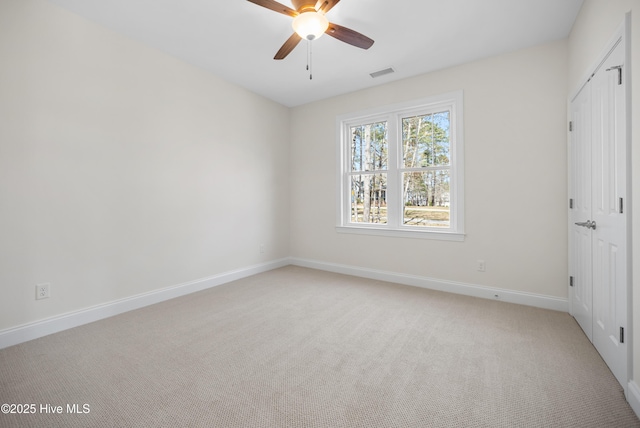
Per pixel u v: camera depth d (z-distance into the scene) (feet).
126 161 9.10
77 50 7.97
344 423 4.46
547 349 6.68
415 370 5.89
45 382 5.48
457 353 6.54
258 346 6.89
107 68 8.59
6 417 4.55
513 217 9.80
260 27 8.55
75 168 8.00
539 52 9.32
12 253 6.97
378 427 4.37
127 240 9.18
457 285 10.82
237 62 10.71
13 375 5.70
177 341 7.14
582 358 6.28
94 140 8.36
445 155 11.33
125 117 9.04
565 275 9.01
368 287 11.57
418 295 10.59
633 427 4.34
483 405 4.83
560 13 7.78
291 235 15.65
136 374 5.75
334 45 9.45
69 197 7.89
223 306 9.55
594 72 6.48
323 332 7.63
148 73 9.61
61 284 7.77
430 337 7.32
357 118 13.34
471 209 10.53
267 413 4.68
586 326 7.30
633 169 4.77
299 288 11.48
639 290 4.60
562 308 9.00
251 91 13.42
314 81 12.30
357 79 12.05
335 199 14.08
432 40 9.14
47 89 7.45
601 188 6.15
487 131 10.18
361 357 6.40
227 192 12.41
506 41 9.16
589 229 6.96
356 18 8.05
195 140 11.11
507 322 8.20
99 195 8.50
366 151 13.42
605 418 4.53
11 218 6.93
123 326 8.00
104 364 6.11
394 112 12.30
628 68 4.85
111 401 4.95
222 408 4.80
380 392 5.20
